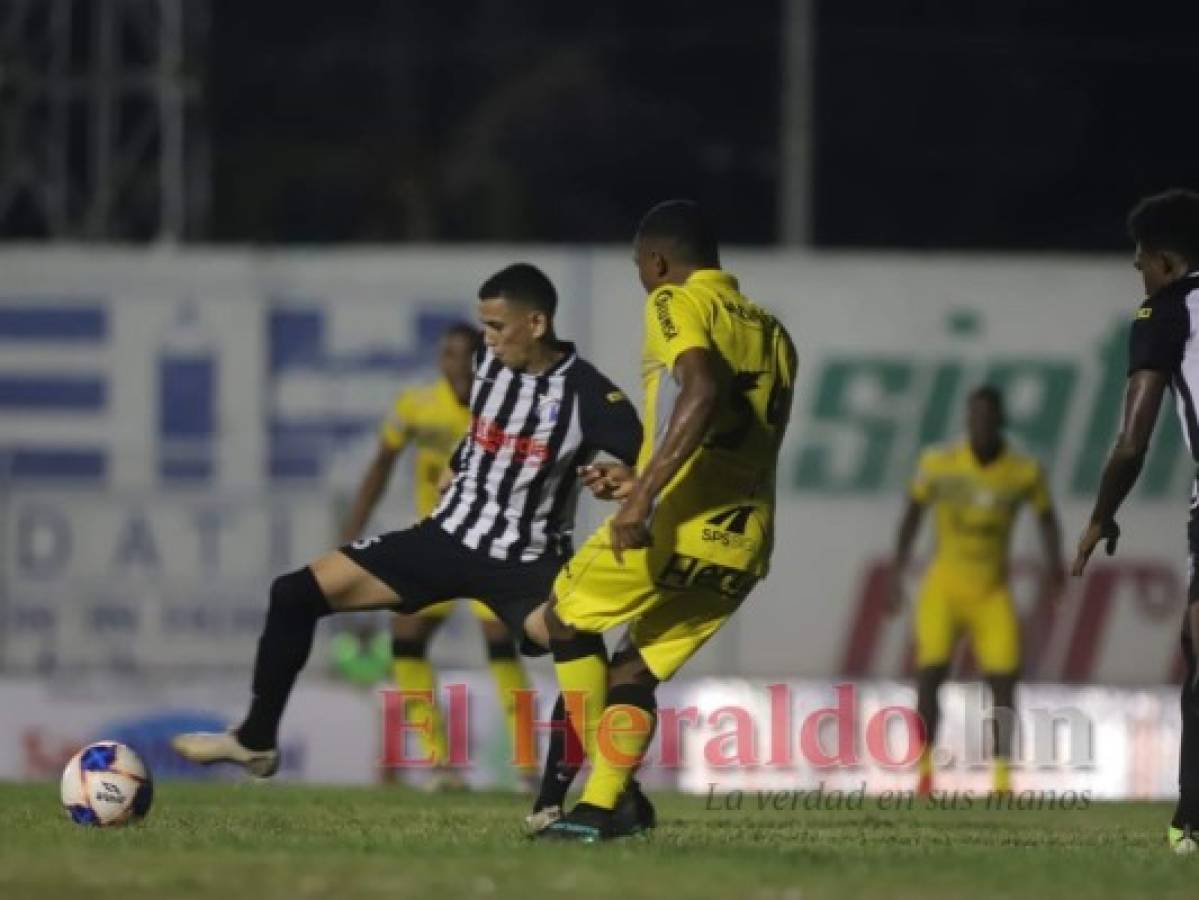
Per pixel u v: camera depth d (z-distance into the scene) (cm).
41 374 7238
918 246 14038
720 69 14588
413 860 2573
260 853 2638
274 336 7238
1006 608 5850
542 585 3228
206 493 7119
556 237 13988
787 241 9281
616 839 2888
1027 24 14200
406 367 7219
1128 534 7319
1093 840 3130
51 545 7094
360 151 13050
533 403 3241
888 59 14288
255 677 3212
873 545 7262
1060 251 13925
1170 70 14038
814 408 7275
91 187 10862
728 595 2888
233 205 12781
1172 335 2836
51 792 4122
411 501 7056
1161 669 7312
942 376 7300
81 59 11269
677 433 2719
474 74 14562
